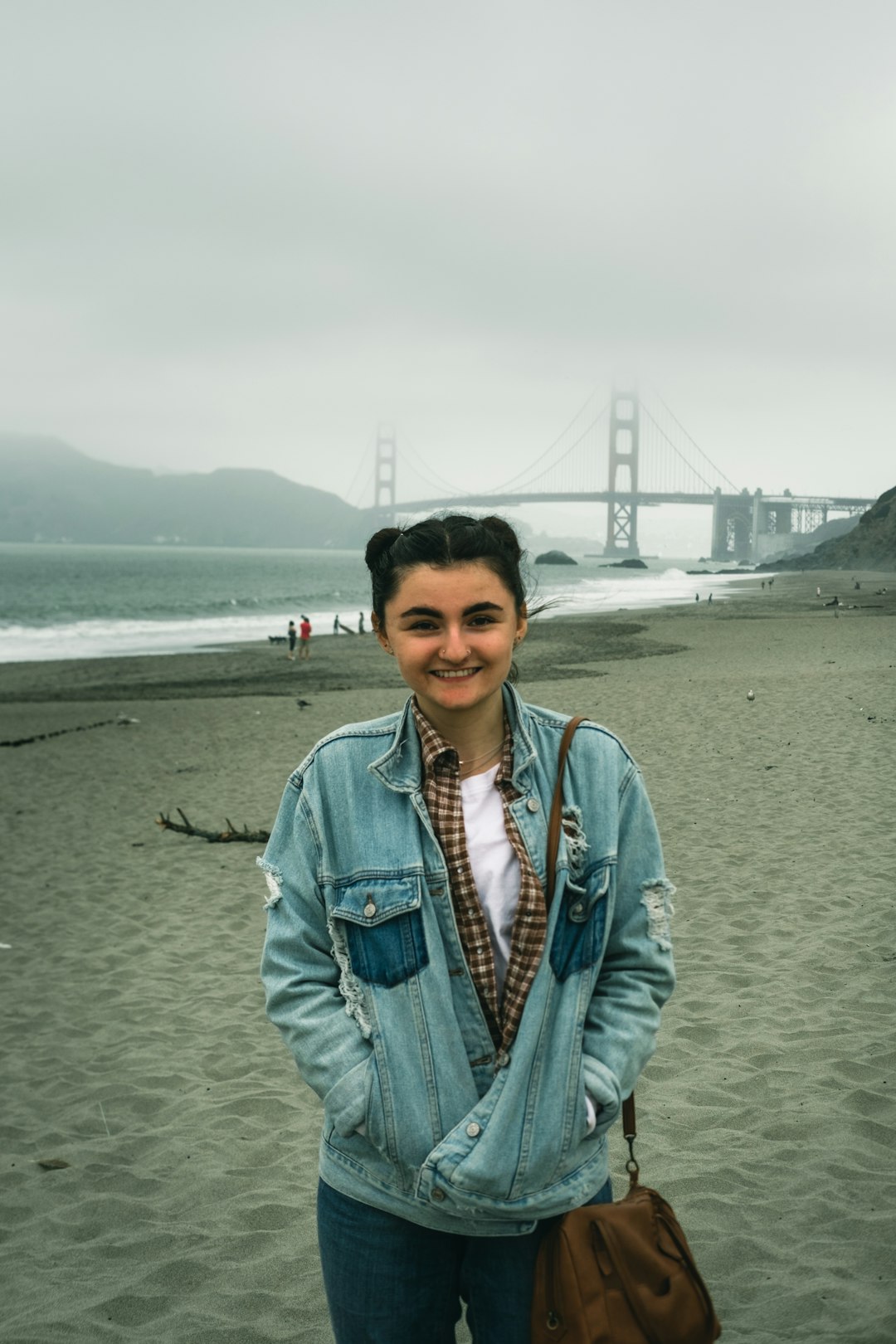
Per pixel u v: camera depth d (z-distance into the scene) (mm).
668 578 88875
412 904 1392
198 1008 4684
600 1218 1320
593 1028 1424
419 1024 1377
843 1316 2320
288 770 10609
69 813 9102
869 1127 3174
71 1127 3656
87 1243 2918
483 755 1489
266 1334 2457
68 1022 4617
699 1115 3348
